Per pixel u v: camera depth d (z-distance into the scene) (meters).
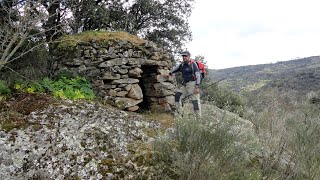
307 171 5.56
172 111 7.63
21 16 5.47
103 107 6.10
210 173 4.12
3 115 4.78
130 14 12.98
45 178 3.89
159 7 14.05
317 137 5.86
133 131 5.36
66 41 7.22
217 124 4.57
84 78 6.71
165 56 8.23
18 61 6.84
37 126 4.69
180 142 4.66
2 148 4.09
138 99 7.27
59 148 4.39
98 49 7.04
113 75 6.96
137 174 4.33
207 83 15.05
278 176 5.16
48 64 7.27
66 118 5.12
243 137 4.80
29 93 5.73
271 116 7.40
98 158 4.45
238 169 4.42
